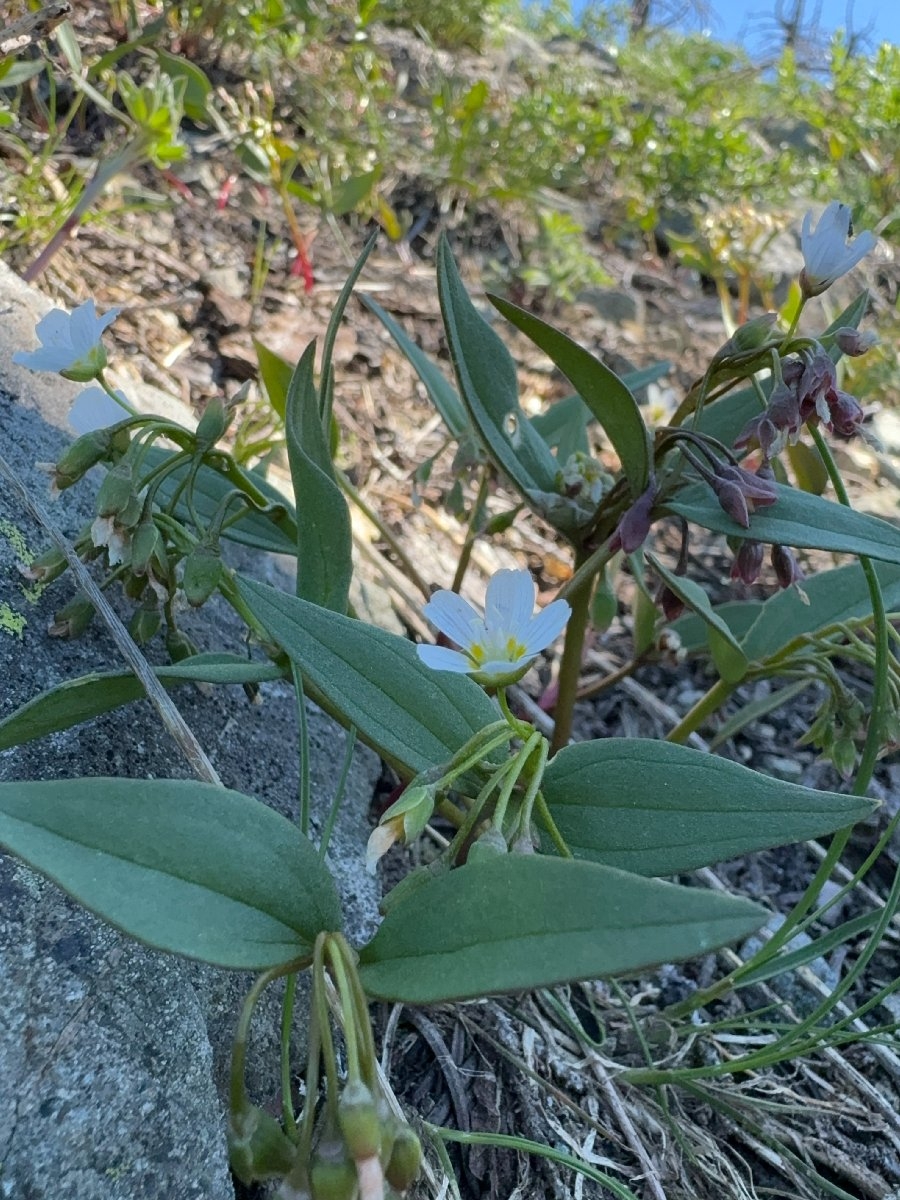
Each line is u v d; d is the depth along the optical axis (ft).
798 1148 0.68
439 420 1.35
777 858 0.95
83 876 0.35
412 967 0.37
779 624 0.79
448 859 0.44
